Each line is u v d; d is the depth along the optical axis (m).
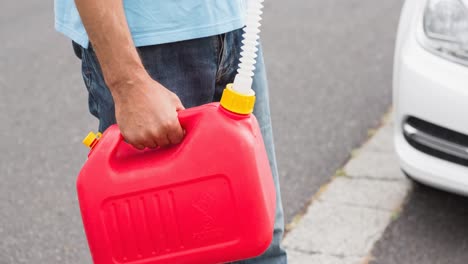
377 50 5.41
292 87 4.90
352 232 3.21
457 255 3.02
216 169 1.68
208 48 1.82
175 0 1.75
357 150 3.97
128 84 1.61
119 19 1.60
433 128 3.02
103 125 1.93
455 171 3.00
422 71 3.00
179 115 1.69
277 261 2.18
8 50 6.10
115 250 1.74
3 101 5.13
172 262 1.74
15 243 3.38
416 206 3.36
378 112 4.43
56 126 4.67
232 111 1.69
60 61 5.79
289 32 5.89
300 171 3.80
